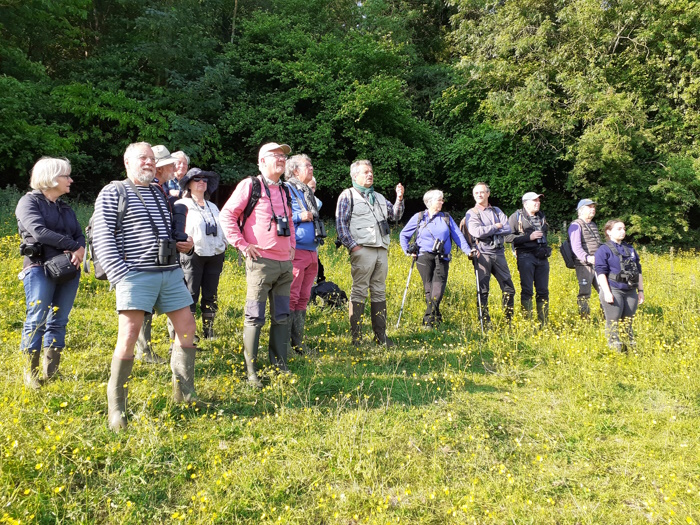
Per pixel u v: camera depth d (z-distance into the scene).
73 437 2.75
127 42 15.88
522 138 16.94
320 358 4.56
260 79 17.47
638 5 16.06
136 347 4.15
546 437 3.22
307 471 2.70
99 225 2.87
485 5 18.19
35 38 14.61
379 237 5.11
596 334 5.39
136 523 2.28
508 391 4.06
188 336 3.25
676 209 16.02
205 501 2.36
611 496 2.63
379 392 3.86
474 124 18.58
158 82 15.56
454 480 2.72
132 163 3.03
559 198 18.20
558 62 16.64
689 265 11.29
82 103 13.59
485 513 2.43
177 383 3.29
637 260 5.07
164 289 3.07
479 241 6.05
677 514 2.43
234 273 7.91
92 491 2.43
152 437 2.79
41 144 12.29
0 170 13.04
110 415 2.96
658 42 15.87
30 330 3.42
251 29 17.19
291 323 4.73
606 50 16.56
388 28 20.14
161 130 14.19
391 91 16.09
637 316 6.15
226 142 16.48
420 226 6.11
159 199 3.11
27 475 2.42
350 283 7.82
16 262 6.54
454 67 18.16
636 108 15.45
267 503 2.45
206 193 5.06
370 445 2.93
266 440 3.00
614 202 16.81
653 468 2.89
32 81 13.94
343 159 16.45
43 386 3.36
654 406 3.80
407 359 4.78
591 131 15.25
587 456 3.03
